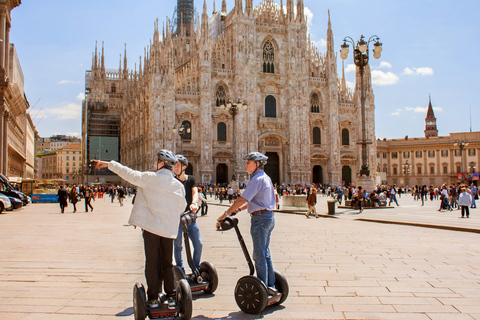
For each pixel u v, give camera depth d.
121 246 16.23
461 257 13.59
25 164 105.44
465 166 118.38
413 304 8.48
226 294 9.41
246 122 84.50
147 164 85.88
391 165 130.25
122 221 28.03
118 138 135.88
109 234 20.28
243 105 47.31
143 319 7.27
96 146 133.38
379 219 26.36
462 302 8.59
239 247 15.65
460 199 28.62
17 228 23.17
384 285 10.00
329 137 91.94
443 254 14.14
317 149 91.69
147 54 103.31
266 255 8.34
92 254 14.35
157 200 7.62
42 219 29.78
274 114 89.19
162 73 81.00
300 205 37.12
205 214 32.62
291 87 88.69
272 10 91.00
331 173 90.62
